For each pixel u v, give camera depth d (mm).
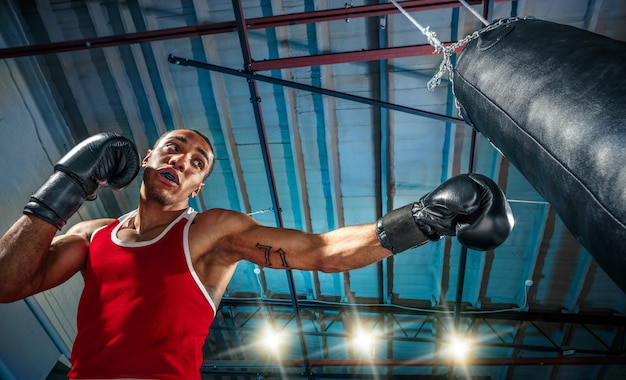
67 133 5082
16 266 1314
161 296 1322
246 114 4930
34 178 4613
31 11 4348
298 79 4594
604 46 1139
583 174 961
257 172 5426
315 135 4977
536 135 1188
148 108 4965
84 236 1598
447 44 3475
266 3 4238
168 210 1667
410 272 6250
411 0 3385
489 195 1334
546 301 6258
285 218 5840
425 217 1356
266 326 7418
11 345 4027
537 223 5285
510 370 7340
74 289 4961
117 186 1694
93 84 4797
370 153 5027
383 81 4434
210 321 1465
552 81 1193
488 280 6129
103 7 4309
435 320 6734
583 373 7020
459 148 4797
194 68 4613
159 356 1254
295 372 6320
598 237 920
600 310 6164
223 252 1592
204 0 4223
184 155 1747
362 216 5656
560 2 3869
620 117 909
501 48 1593
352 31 4266
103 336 1278
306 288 6742
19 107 4527
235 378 8391
